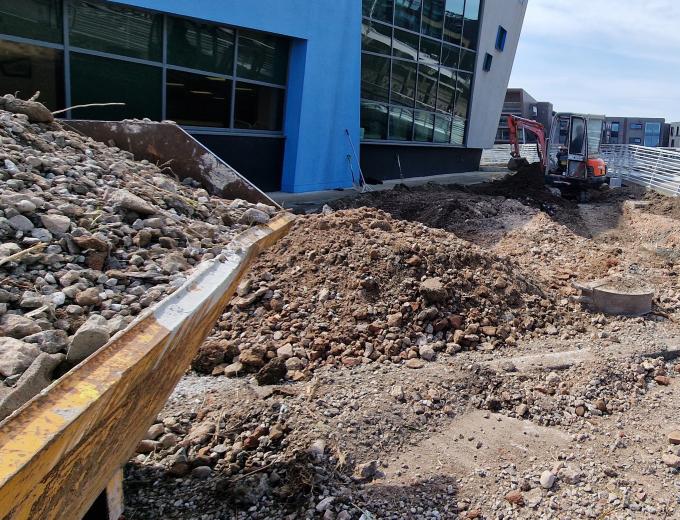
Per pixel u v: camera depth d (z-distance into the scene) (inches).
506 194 634.8
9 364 78.3
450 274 243.8
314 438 154.0
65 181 134.1
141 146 188.4
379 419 165.2
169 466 142.2
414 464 151.9
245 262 130.9
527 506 138.8
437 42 731.4
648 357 226.8
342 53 521.7
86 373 70.1
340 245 248.4
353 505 133.6
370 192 538.6
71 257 110.8
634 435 174.6
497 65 905.5
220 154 451.2
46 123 165.8
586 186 709.9
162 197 148.9
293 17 462.3
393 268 236.1
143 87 391.5
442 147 806.5
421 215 471.5
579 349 226.7
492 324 232.5
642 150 831.7
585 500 141.9
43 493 65.8
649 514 138.5
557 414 182.9
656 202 634.2
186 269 118.3
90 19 355.3
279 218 170.4
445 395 183.0
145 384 87.0
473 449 160.6
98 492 93.7
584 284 280.2
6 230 108.6
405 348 209.8
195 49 415.8
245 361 192.7
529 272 303.9
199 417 163.5
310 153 512.7
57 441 60.2
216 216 156.7
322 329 212.7
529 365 208.4
